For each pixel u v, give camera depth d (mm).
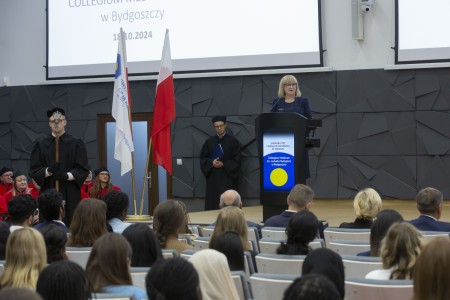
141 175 13836
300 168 7816
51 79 14188
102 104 13977
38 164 8789
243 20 12805
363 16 12203
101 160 14062
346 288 3752
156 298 2535
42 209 6059
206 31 13047
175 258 2607
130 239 4281
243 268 4371
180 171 13469
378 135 12211
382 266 4074
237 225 5180
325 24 12469
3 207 10273
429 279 2756
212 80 13219
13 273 3725
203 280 3400
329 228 6059
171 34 13281
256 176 12883
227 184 12773
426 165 11992
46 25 14133
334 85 12398
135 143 13844
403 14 11805
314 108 12500
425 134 11961
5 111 14641
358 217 6234
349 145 12359
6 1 14680
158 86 9789
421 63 11781
